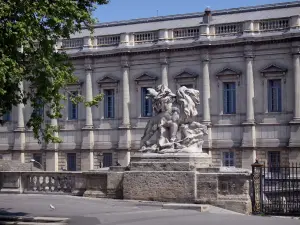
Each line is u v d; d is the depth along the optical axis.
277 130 72.31
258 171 33.72
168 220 27.84
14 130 86.56
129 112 80.31
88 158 82.19
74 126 83.75
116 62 81.38
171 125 36.06
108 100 82.25
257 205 33.31
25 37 27.61
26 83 60.91
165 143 35.94
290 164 70.69
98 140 82.19
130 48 79.81
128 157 79.69
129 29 85.94
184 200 33.56
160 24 84.62
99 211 30.80
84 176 37.47
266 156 72.69
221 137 74.88
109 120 81.69
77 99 31.02
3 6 26.73
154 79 78.75
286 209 34.00
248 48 73.50
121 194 35.69
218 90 75.38
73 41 84.62
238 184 32.56
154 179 34.47
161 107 36.59
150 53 79.12
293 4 77.81
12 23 27.12
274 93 73.06
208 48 75.50
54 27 29.17
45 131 30.28
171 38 78.38
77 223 27.11
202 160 35.16
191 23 81.75
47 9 28.16
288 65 71.94
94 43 83.12
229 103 75.19
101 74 82.38
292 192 36.62
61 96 30.02
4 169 61.38
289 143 71.00
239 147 73.69
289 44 71.75
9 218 28.42
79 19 30.28
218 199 32.78
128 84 80.50
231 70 74.38
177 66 77.62
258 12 79.38
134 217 28.75
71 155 84.06
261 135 73.12
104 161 81.94
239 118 74.19
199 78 76.19
